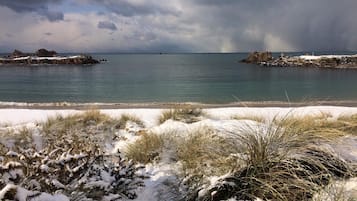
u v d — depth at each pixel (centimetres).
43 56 10475
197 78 4281
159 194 316
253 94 2567
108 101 2180
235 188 290
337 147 343
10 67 7412
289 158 305
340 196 242
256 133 355
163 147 441
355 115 647
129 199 309
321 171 290
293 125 390
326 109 1237
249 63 9219
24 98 2400
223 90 2897
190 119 801
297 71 5584
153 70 6231
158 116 877
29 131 609
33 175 255
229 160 328
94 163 333
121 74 5128
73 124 707
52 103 1966
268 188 275
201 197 294
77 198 268
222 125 536
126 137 619
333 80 3797
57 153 333
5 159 275
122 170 328
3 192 205
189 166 348
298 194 269
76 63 9088
